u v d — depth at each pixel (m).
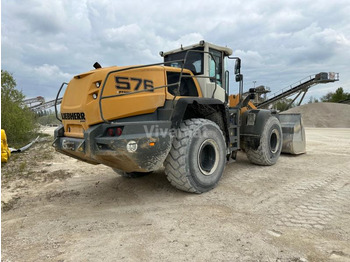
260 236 2.64
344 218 3.03
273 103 30.92
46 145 11.17
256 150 5.66
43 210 3.64
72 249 2.51
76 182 5.08
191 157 3.84
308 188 4.16
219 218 3.11
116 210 3.53
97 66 4.01
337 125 31.64
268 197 3.79
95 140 3.37
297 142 7.08
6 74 13.35
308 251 2.35
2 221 3.28
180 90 4.39
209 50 5.04
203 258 2.27
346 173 5.07
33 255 2.42
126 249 2.47
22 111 13.59
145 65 3.62
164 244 2.54
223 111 4.57
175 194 4.06
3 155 7.17
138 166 3.41
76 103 3.69
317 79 28.80
